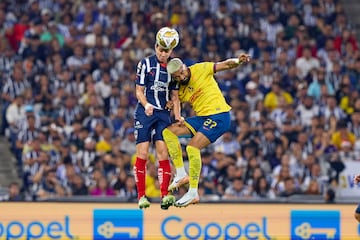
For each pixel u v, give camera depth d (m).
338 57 62.12
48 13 60.12
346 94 58.06
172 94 32.91
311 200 45.62
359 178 38.25
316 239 44.41
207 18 61.59
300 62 60.19
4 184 52.62
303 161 51.06
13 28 59.34
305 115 56.00
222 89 56.62
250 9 63.53
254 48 60.53
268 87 57.25
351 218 44.66
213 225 43.94
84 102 54.88
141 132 32.84
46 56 57.53
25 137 52.59
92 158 50.34
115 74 56.91
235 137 53.31
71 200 43.66
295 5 64.62
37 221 43.12
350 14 68.50
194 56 58.78
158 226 43.75
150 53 57.72
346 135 53.91
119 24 60.69
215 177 49.16
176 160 32.81
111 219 43.62
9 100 54.53
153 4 62.75
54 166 49.91
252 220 44.16
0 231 42.88
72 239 43.34
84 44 59.12
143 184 32.97
